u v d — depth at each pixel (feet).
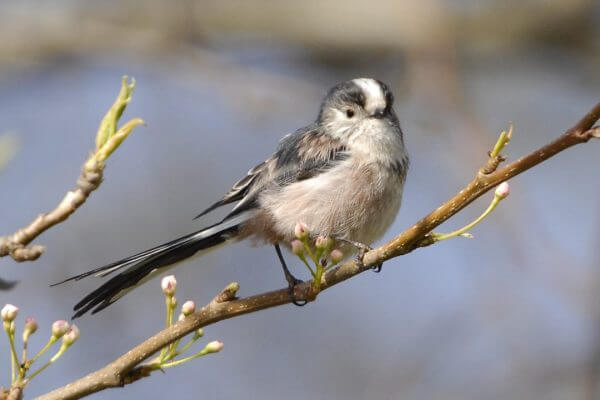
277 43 56.03
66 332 18.12
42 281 42.47
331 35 54.70
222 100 49.75
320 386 41.63
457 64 48.93
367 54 54.90
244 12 55.77
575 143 18.74
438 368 40.93
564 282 38.75
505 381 39.40
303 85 50.26
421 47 48.01
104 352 40.88
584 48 55.16
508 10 55.67
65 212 17.42
